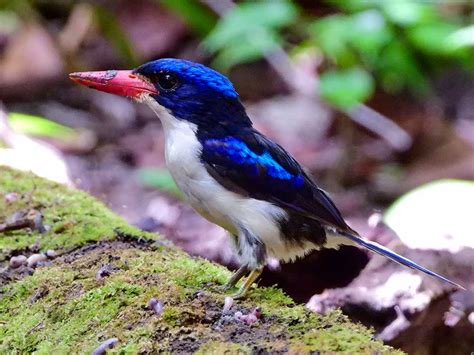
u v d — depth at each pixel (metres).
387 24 14.48
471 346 9.44
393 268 9.68
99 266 7.86
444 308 9.33
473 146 16.67
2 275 8.05
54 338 6.78
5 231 8.88
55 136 17.38
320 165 17.08
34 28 20.16
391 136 17.14
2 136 12.32
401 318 9.21
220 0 17.81
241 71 19.91
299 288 9.74
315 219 7.87
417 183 16.12
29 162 11.53
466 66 16.91
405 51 15.28
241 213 7.65
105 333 6.53
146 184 15.30
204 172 7.64
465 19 16.52
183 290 7.01
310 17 17.00
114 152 17.48
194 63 7.93
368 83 13.58
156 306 6.73
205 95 7.78
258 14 15.04
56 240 8.66
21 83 19.58
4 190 9.88
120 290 7.12
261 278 9.78
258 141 7.82
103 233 8.75
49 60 19.86
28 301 7.48
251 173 7.64
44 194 9.80
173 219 12.64
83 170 16.33
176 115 7.80
